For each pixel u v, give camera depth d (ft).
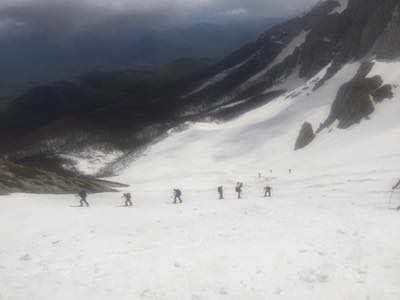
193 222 89.76
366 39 561.43
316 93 560.20
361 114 353.51
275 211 97.30
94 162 653.30
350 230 71.72
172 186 246.06
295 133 453.58
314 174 239.91
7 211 114.73
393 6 544.21
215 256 61.00
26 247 74.49
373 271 52.95
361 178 181.47
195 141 534.78
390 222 76.43
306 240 66.49
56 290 51.93
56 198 149.07
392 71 388.57
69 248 71.20
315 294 47.85
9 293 51.47
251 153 452.76
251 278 52.85
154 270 57.11
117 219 100.99
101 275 56.29
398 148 268.41
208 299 48.01
